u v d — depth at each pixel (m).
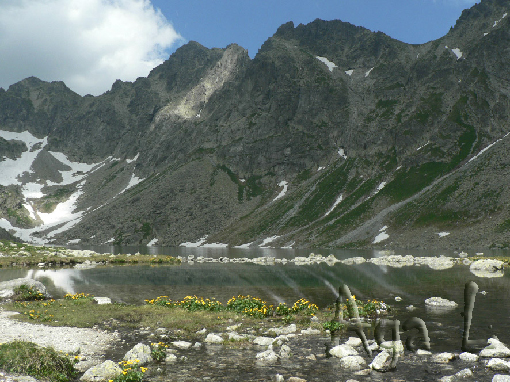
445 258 76.75
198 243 198.50
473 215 143.88
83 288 39.16
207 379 13.62
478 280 42.09
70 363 14.38
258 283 42.97
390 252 114.25
